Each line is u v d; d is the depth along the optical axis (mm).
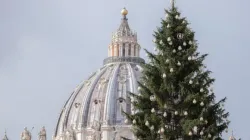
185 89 126750
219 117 126312
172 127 128125
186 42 129375
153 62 129750
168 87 127438
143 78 130375
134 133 129000
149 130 127312
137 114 128625
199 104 125812
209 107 126312
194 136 125812
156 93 127562
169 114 128375
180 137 126500
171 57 127875
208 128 124125
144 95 129375
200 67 128625
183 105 126625
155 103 129000
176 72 127125
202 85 127438
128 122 130500
